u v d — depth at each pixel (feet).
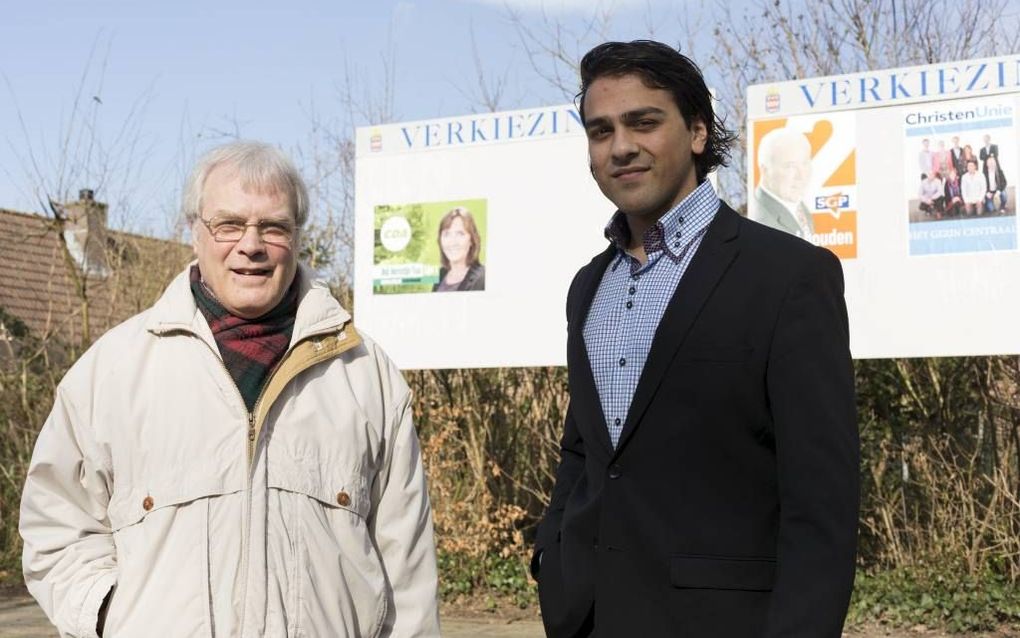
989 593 23.15
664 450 7.66
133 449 7.81
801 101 22.53
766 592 7.41
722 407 7.52
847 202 22.08
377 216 26.27
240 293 8.07
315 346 8.20
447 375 29.48
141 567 7.59
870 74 22.00
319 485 7.96
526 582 26.71
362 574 8.09
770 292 7.52
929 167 21.53
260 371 8.00
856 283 21.95
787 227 22.53
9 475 32.14
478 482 28.19
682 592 7.48
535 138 24.89
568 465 9.07
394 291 26.04
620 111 8.13
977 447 25.14
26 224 41.78
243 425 7.83
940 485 25.39
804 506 7.17
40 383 33.91
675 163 8.16
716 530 7.48
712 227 8.01
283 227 8.14
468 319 25.29
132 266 35.99
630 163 8.14
